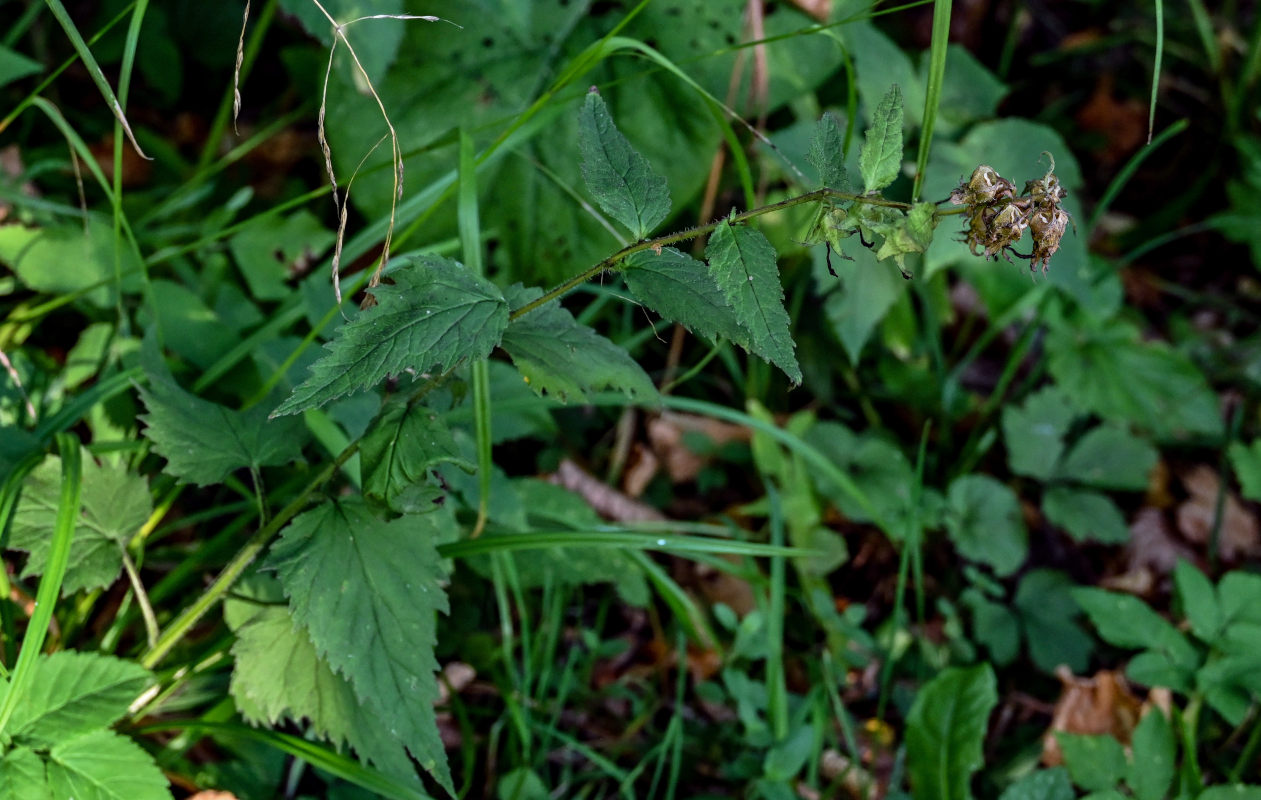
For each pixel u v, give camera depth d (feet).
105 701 2.35
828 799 2.77
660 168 3.14
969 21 4.64
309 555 2.34
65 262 2.82
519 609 2.79
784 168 3.18
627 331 3.43
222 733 2.56
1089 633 3.25
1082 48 4.55
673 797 2.76
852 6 3.30
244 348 2.77
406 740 2.32
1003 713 3.03
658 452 3.46
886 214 2.15
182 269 2.92
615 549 2.89
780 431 2.85
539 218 3.11
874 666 3.05
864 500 2.89
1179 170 4.62
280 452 2.48
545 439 3.34
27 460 2.46
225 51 3.96
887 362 3.74
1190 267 4.46
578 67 2.52
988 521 3.27
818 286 3.19
